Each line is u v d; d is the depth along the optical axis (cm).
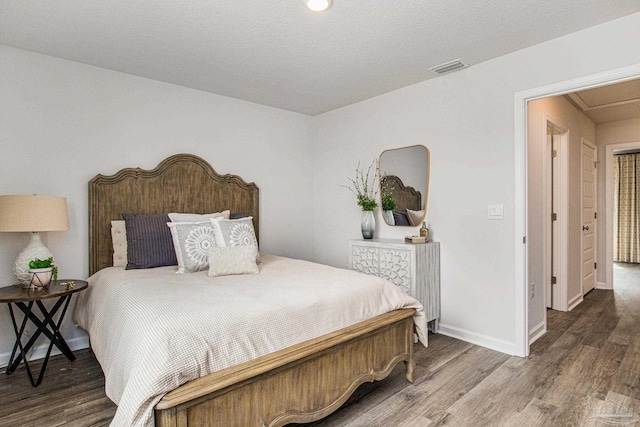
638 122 469
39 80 266
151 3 200
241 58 275
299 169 440
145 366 130
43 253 245
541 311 320
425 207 328
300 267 273
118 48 258
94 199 288
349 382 191
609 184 493
